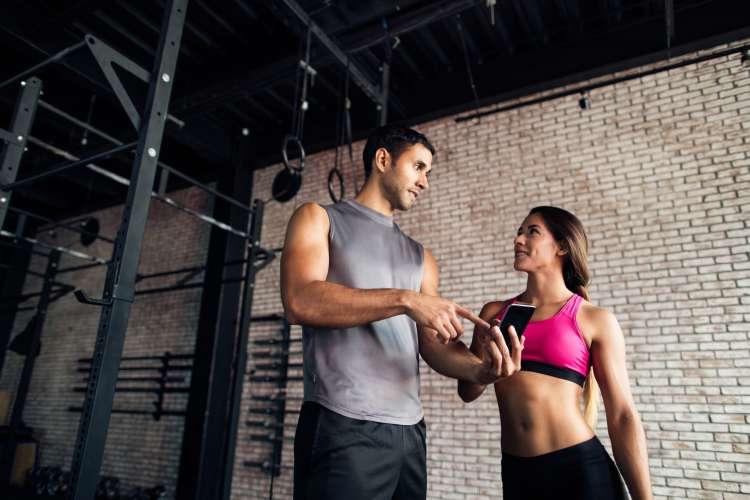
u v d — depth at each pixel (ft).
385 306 3.21
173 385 20.34
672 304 12.80
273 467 15.23
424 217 17.06
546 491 4.45
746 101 13.20
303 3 10.34
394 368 3.71
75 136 21.38
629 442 4.47
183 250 22.47
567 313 4.94
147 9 15.21
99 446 5.27
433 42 16.21
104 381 5.41
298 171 10.43
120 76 16.89
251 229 14.25
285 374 17.88
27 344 17.15
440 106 17.60
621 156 14.46
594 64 15.21
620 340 4.84
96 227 26.58
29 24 14.84
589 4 14.87
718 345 12.08
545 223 5.41
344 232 3.94
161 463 19.44
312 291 3.36
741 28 13.35
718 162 13.19
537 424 4.62
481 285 15.48
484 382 3.92
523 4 14.55
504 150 16.37
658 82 14.49
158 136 6.75
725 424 11.59
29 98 9.62
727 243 12.59
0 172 9.01
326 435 3.34
